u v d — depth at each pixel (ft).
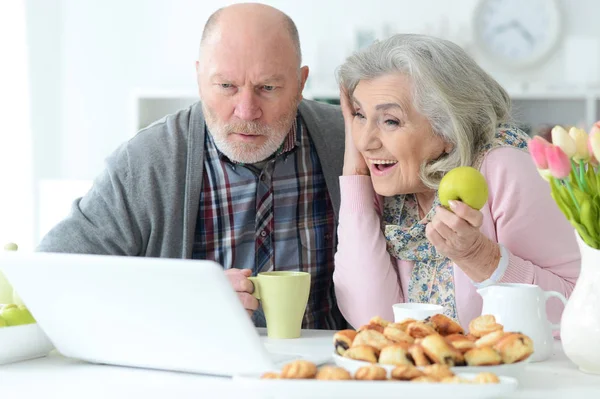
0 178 15.75
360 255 6.38
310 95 14.84
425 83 6.06
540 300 4.76
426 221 6.37
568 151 4.28
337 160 7.20
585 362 4.39
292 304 5.47
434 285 6.34
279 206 7.09
